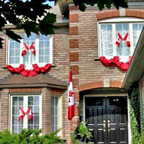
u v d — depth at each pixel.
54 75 17.52
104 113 17.61
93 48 16.80
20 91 16.78
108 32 17.03
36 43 17.92
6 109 16.75
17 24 3.11
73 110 15.57
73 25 17.02
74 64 16.66
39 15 3.10
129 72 12.95
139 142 13.45
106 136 17.38
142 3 16.97
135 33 16.98
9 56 17.91
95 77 16.48
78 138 15.95
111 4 3.13
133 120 15.58
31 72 17.34
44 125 16.41
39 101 16.69
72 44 16.84
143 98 12.91
